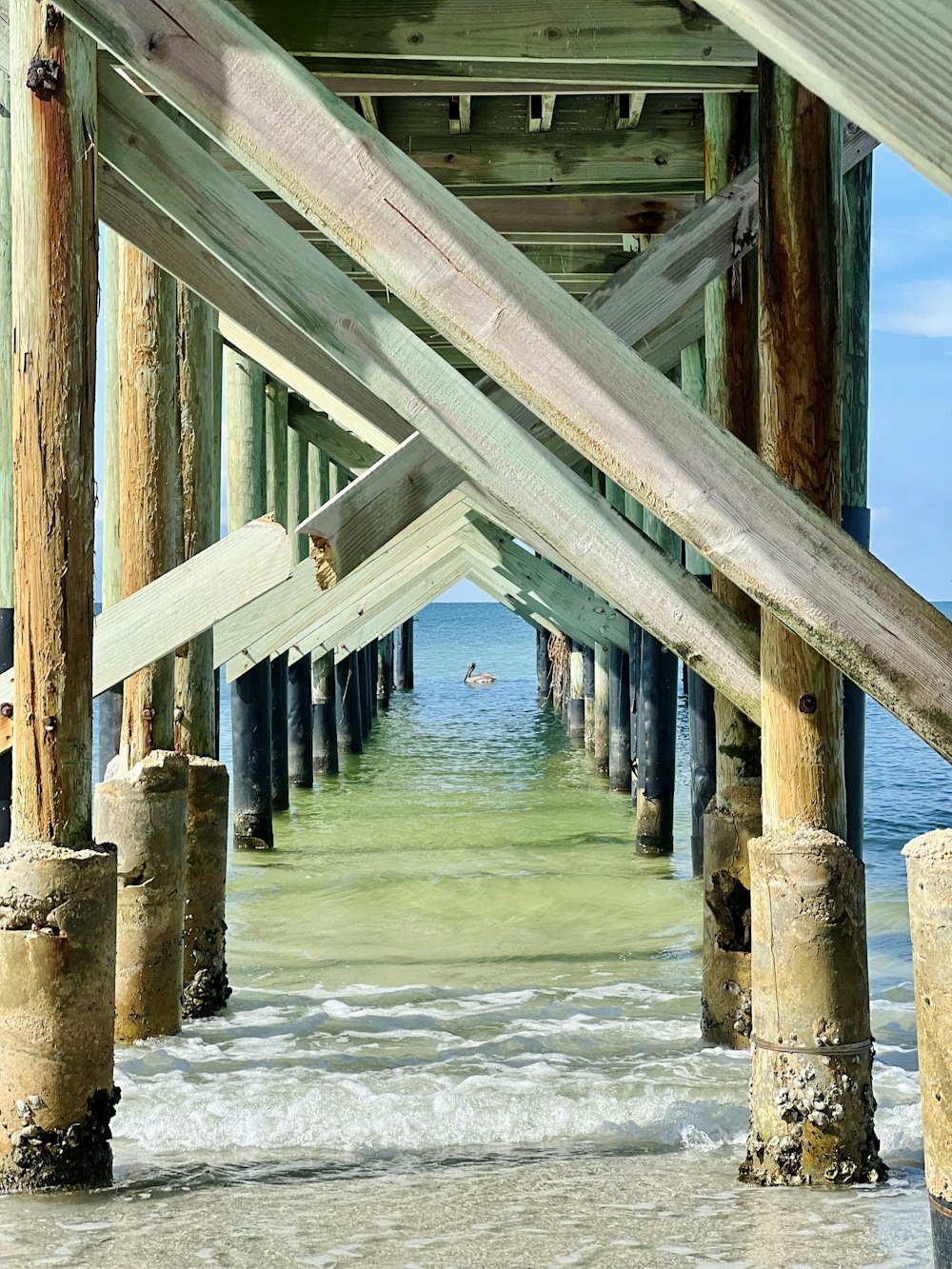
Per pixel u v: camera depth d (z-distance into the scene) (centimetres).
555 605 1416
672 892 889
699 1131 446
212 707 671
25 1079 390
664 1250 339
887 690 264
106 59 419
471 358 268
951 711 263
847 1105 391
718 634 390
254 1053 545
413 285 266
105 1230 358
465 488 483
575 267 859
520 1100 468
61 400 395
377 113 662
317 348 466
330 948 746
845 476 550
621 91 537
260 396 1111
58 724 396
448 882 927
